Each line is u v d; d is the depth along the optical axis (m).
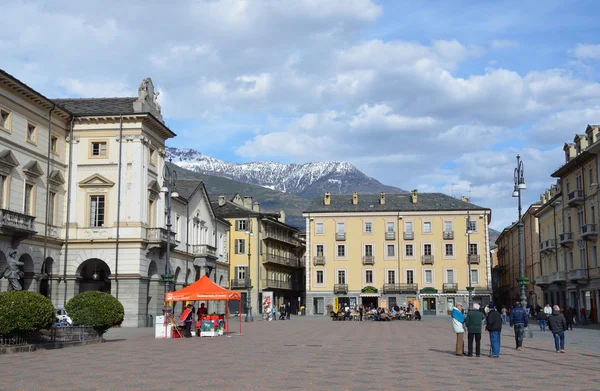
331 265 96.00
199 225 70.88
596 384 17.05
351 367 20.80
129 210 51.81
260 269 95.94
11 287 33.53
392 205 97.94
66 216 51.91
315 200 100.88
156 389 15.74
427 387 16.23
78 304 32.34
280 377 18.14
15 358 23.66
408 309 76.75
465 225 94.38
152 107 55.31
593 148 58.66
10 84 43.91
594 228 61.22
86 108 54.16
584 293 65.38
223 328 40.56
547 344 33.09
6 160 43.97
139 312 51.00
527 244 98.81
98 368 20.36
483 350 28.36
